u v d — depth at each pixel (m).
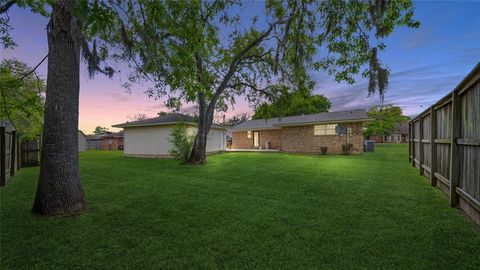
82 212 3.77
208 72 8.67
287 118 20.12
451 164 3.93
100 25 2.16
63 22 3.57
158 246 2.62
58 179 3.66
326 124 15.99
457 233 2.85
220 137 18.78
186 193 5.07
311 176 6.96
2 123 6.91
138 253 2.46
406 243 2.61
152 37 3.76
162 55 3.87
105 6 2.19
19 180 6.74
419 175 6.91
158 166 9.87
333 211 3.76
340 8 5.11
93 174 7.73
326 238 2.77
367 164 9.59
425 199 4.38
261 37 9.52
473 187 3.26
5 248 2.57
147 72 4.30
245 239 2.78
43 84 6.39
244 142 24.06
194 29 4.07
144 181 6.48
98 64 4.82
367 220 3.34
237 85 11.39
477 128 3.11
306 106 24.38
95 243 2.70
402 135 43.09
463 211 3.65
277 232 2.97
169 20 3.77
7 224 3.25
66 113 3.74
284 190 5.27
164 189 5.47
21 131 8.61
